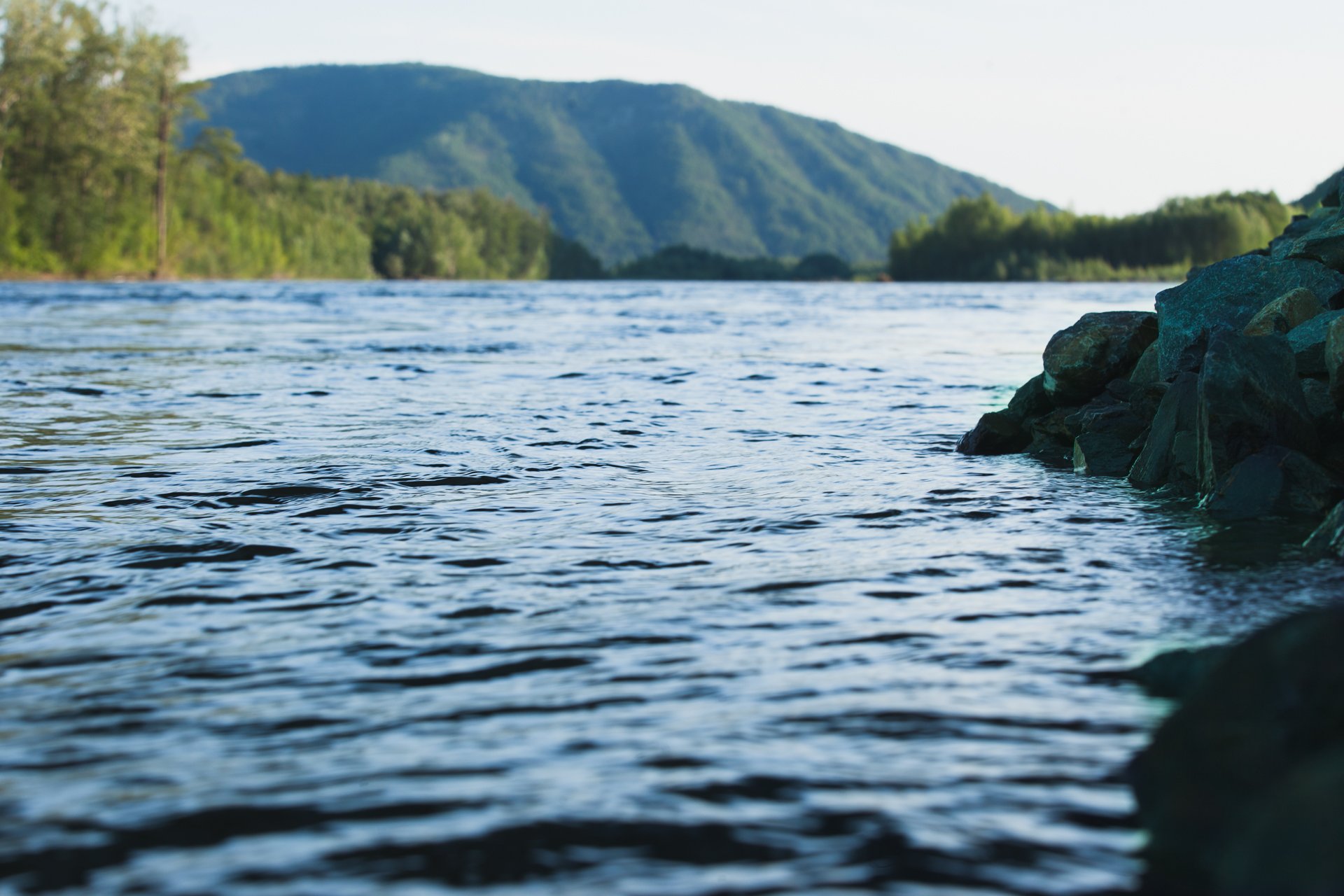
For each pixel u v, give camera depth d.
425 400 14.15
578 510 7.76
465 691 4.33
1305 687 3.20
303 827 3.24
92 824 3.26
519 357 21.11
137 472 9.06
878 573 6.09
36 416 12.44
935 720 4.01
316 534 6.97
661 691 4.32
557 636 5.00
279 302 49.91
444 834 3.19
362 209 186.62
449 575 6.05
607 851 3.10
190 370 18.00
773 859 3.04
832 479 9.01
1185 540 6.82
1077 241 130.88
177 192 110.69
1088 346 10.38
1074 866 2.99
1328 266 9.50
